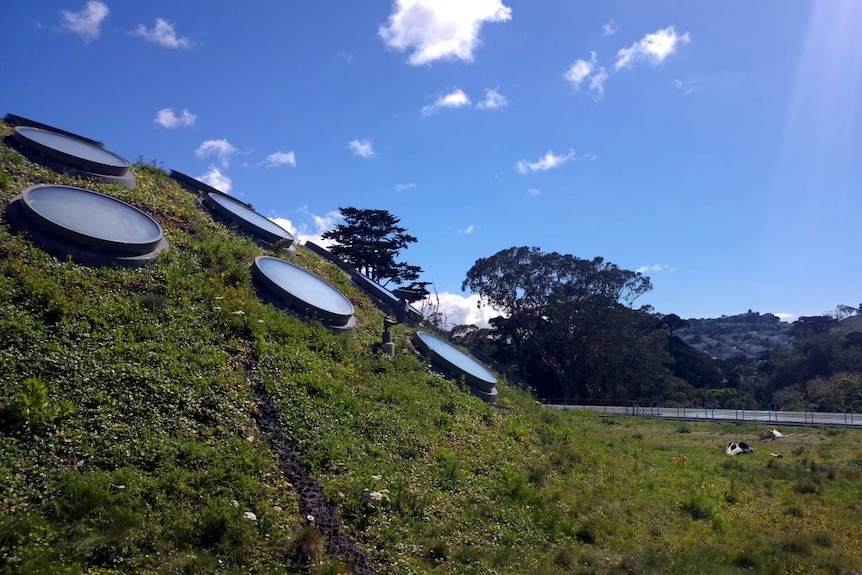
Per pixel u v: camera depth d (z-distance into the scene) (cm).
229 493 923
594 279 5594
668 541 1255
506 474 1391
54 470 834
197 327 1362
